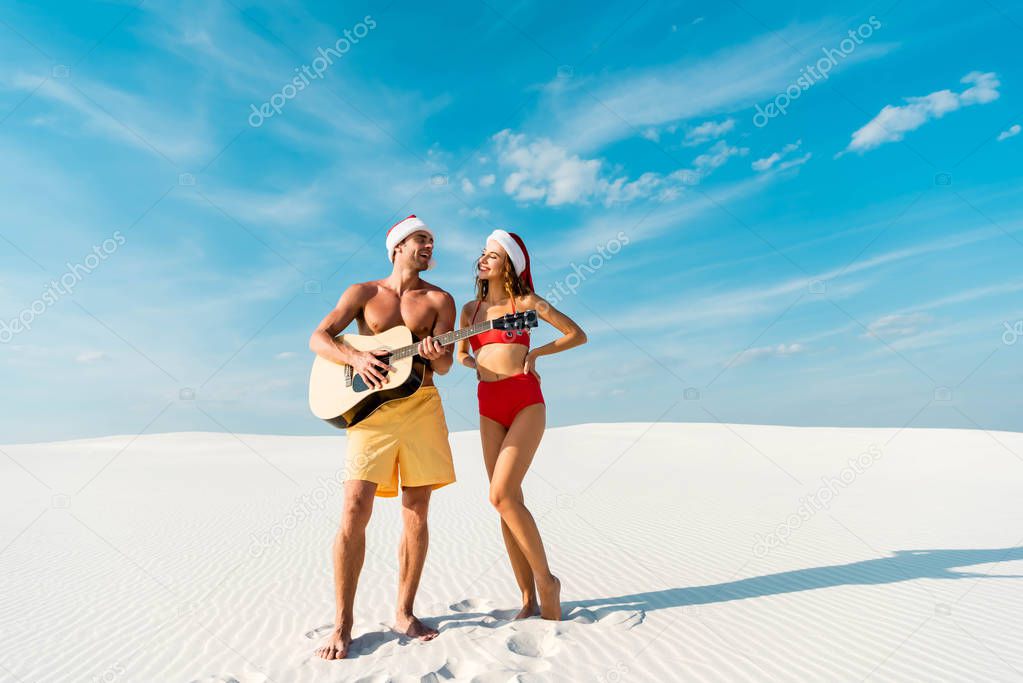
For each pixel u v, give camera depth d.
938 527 7.46
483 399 4.37
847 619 3.96
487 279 4.58
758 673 3.14
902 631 3.73
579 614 4.14
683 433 27.38
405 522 4.15
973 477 13.31
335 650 3.60
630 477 14.38
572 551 6.36
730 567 5.50
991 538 6.74
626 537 7.07
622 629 3.83
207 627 4.28
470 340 4.53
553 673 3.16
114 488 14.99
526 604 4.29
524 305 4.40
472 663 3.36
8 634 4.24
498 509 4.07
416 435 4.13
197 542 7.76
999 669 3.16
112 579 5.87
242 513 10.36
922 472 14.34
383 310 4.33
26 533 8.68
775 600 4.41
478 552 6.66
